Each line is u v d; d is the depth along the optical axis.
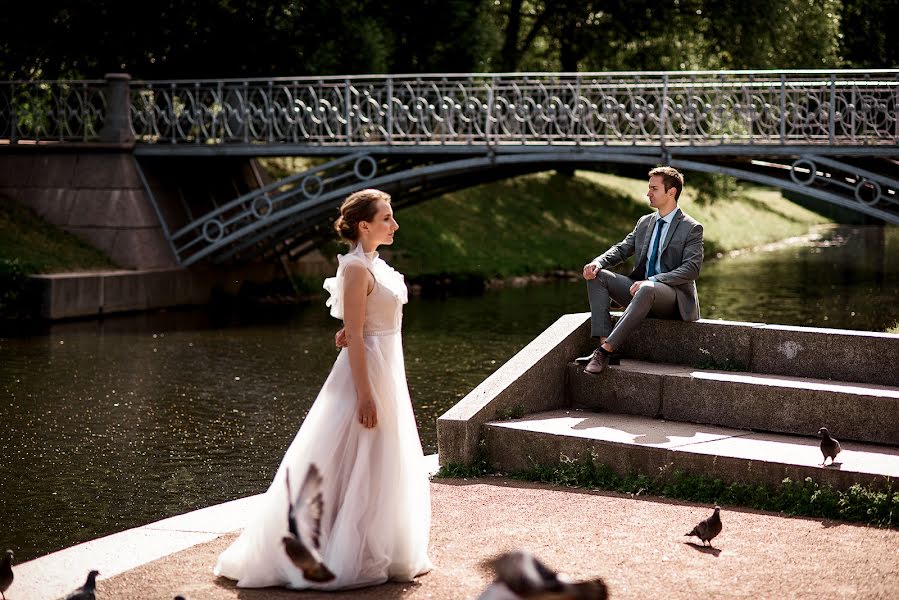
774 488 6.78
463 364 15.98
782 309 21.16
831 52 32.88
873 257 33.53
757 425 7.69
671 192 8.68
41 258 21.17
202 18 24.70
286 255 25.95
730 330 8.37
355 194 5.75
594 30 34.34
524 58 38.84
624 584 5.34
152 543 6.25
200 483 9.94
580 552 5.85
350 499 5.44
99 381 14.59
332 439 5.50
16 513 9.08
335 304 5.67
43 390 13.98
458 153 21.45
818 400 7.46
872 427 7.29
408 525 5.52
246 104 22.78
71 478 10.09
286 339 18.53
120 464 10.56
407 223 29.03
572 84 21.36
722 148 19.53
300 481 5.47
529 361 8.32
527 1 37.34
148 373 15.20
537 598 2.69
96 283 20.98
